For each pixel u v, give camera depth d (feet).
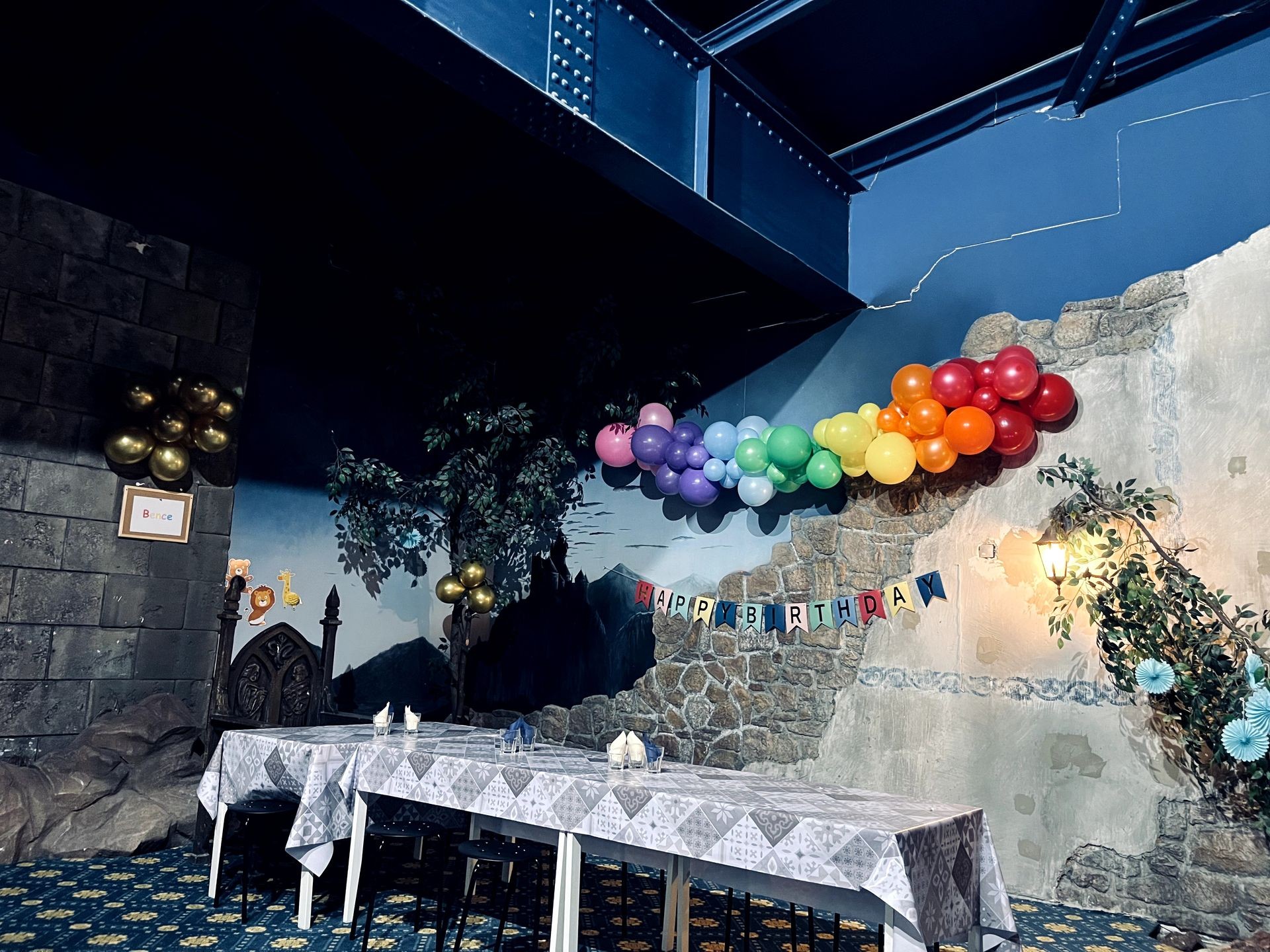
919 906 8.41
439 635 22.93
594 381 21.99
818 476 17.10
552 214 20.11
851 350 19.26
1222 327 14.71
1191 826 13.89
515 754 12.51
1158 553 14.57
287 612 19.66
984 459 16.69
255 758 12.76
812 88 18.28
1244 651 13.69
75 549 16.46
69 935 11.06
